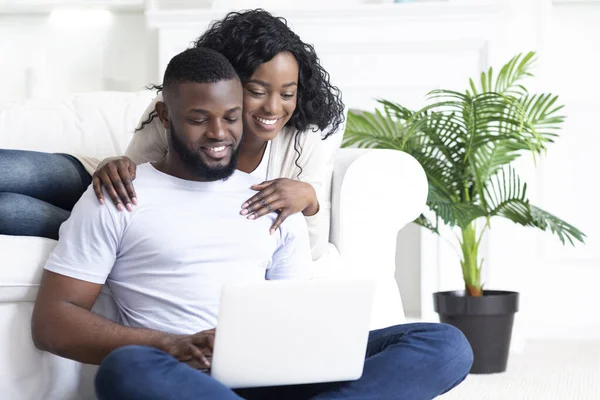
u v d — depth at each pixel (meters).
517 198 3.90
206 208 2.13
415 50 4.55
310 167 2.70
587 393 3.30
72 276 2.03
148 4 4.77
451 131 3.92
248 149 2.58
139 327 2.11
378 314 3.04
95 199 2.07
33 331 2.04
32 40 4.91
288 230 2.24
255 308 1.79
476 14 4.50
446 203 3.85
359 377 1.95
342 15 4.55
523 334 4.59
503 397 3.25
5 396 2.16
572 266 4.66
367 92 4.57
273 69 2.39
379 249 3.11
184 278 2.09
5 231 2.27
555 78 4.73
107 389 1.76
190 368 1.80
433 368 2.02
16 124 3.19
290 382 1.87
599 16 4.70
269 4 4.79
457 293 4.00
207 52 2.06
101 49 4.89
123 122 3.24
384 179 3.11
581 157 4.65
